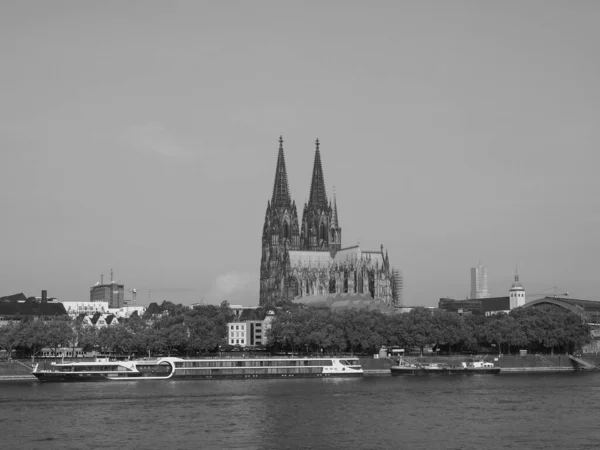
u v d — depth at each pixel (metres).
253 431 197.38
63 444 183.50
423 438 189.62
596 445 182.62
